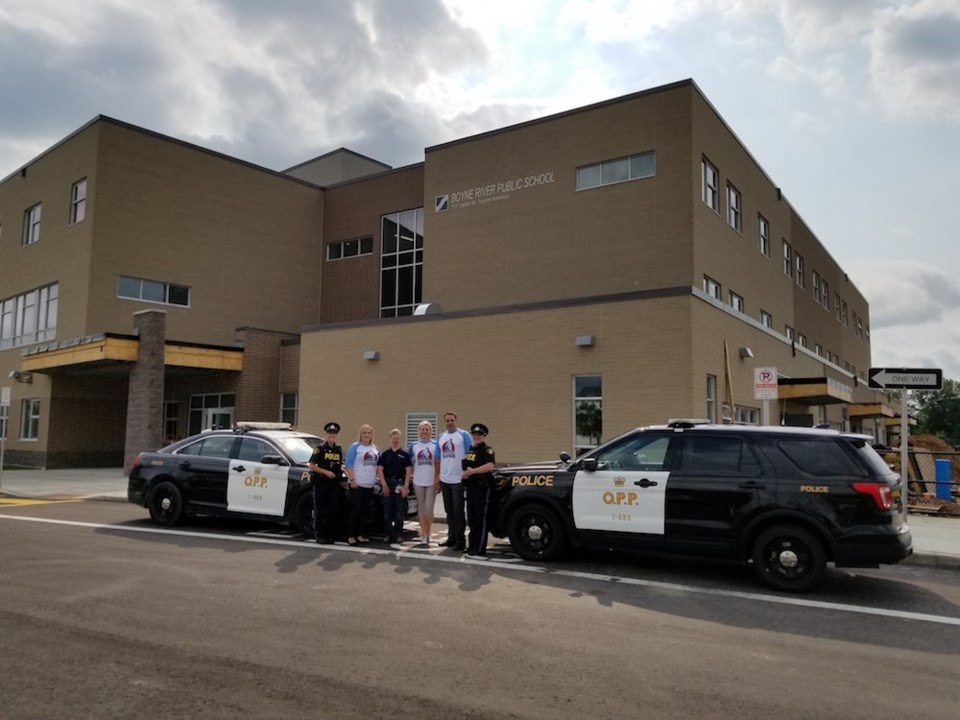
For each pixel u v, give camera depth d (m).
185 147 30.09
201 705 4.52
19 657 5.39
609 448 9.36
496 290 25.28
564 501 9.34
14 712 4.38
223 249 31.09
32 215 31.56
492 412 18.14
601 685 5.00
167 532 11.58
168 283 29.17
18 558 9.22
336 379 21.12
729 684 5.08
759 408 20.03
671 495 8.70
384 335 20.30
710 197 23.73
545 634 6.21
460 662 5.42
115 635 5.95
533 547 9.59
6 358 31.59
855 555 7.79
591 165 23.86
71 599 7.10
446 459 10.65
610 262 23.02
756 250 28.11
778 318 30.81
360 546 10.54
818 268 39.47
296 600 7.21
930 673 5.40
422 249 31.14
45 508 15.02
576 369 16.98
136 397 23.25
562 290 23.84
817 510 7.96
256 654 5.51
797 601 7.63
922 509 14.77
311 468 10.82
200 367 24.72
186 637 5.91
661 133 22.52
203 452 12.34
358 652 5.60
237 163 31.86
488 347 18.41
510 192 25.41
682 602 7.50
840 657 5.75
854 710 4.65
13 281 31.88
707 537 8.45
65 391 27.94
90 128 27.86
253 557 9.48
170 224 29.36
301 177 40.72
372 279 33.03
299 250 34.03
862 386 41.00
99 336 22.92
